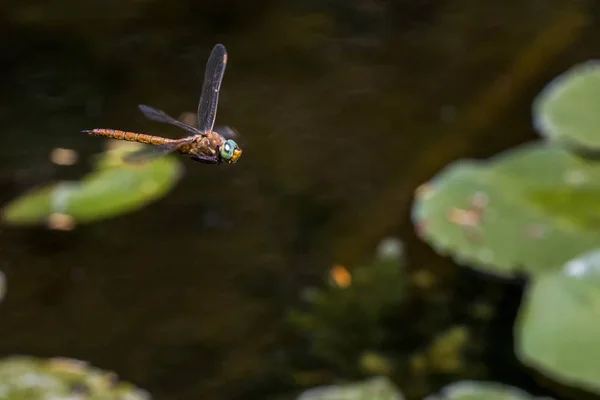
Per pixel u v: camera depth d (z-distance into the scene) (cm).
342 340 360
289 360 361
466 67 493
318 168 459
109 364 361
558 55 471
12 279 395
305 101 511
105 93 507
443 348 357
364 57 541
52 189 401
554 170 363
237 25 568
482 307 366
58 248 413
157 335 373
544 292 351
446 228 358
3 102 496
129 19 556
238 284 397
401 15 571
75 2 561
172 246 417
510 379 358
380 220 411
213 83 332
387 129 479
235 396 359
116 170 412
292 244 415
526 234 356
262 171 461
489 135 445
